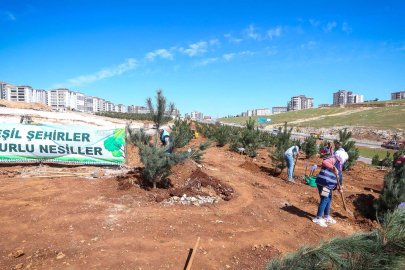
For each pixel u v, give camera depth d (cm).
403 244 151
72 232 421
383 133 7519
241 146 1664
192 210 560
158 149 711
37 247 371
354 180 1060
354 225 538
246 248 407
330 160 536
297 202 682
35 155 913
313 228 509
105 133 927
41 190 640
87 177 784
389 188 546
